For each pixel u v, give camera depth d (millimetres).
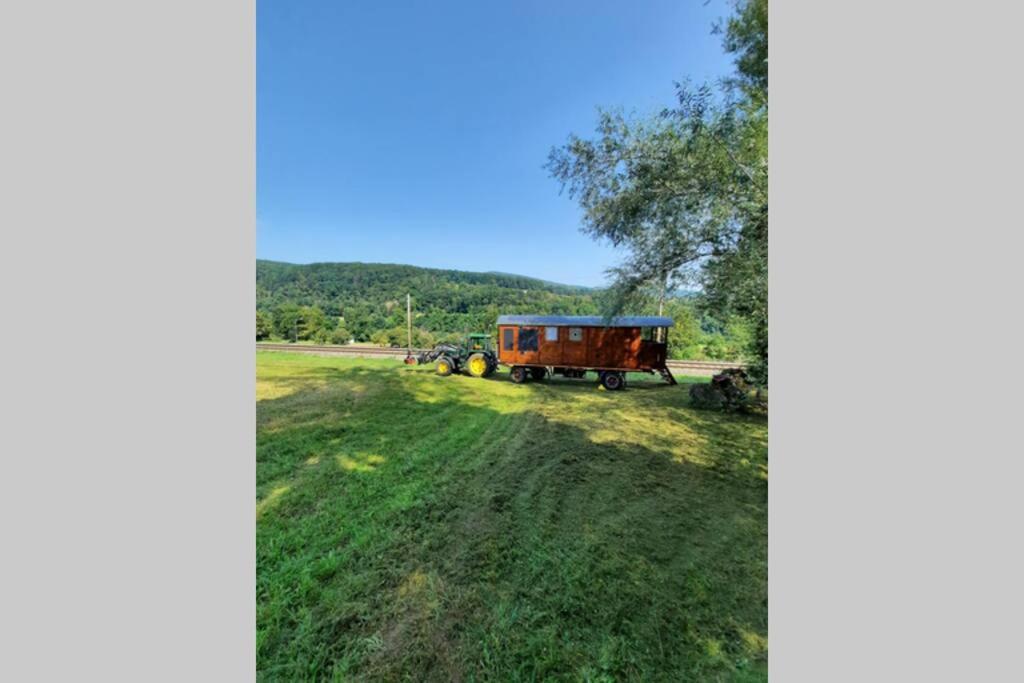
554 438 6895
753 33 5191
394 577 3148
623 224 6473
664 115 5684
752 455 6074
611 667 2328
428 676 2275
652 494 4703
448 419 8109
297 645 2482
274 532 3781
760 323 5539
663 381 13141
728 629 2633
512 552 3496
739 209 5469
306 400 9828
